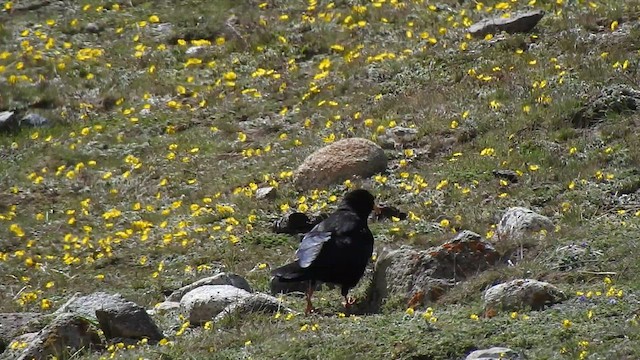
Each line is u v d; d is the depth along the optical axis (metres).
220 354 24.75
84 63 58.41
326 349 24.12
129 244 40.12
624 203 37.06
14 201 45.84
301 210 40.41
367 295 30.50
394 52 54.25
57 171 48.50
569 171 39.88
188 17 61.88
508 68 49.62
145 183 45.97
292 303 30.69
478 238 30.03
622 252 29.52
